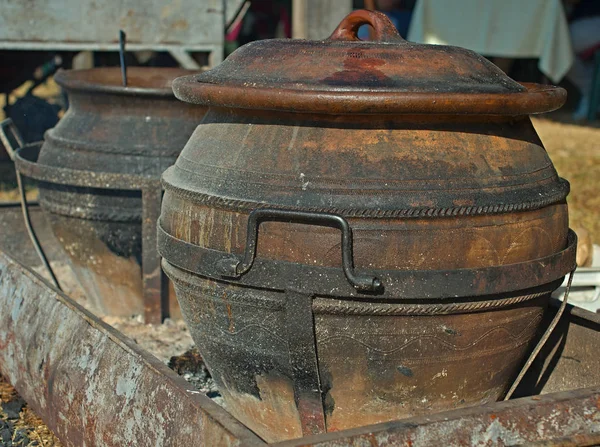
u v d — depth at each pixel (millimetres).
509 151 2199
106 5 6078
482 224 2102
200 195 2230
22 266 3250
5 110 7195
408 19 10805
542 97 2170
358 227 2051
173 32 6207
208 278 2270
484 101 2051
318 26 6652
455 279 2078
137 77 4102
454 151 2105
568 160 8898
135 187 3463
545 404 2029
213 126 2348
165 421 2113
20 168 3725
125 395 2309
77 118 3615
